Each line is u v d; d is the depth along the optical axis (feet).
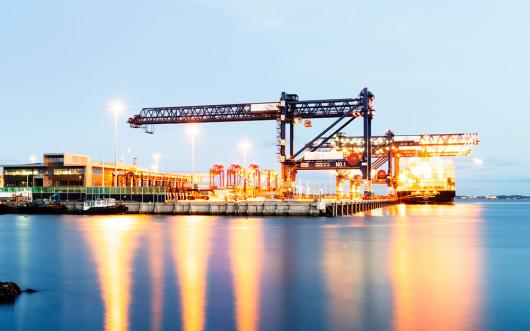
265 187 512.22
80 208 376.48
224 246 176.86
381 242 196.54
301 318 83.41
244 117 385.29
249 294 99.71
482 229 292.20
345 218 358.64
